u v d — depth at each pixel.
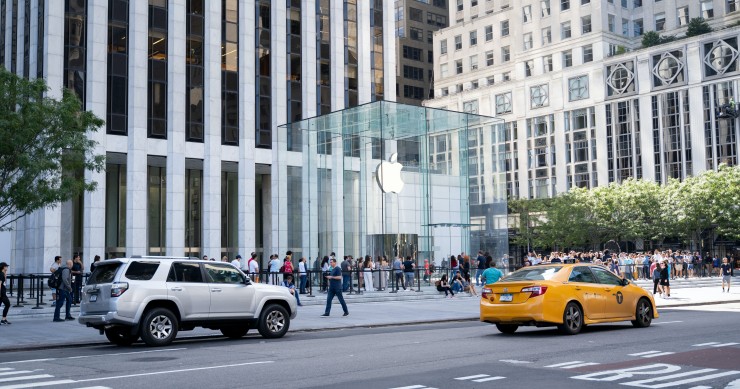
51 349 16.23
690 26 81.06
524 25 94.81
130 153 42.00
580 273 17.38
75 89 40.69
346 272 32.06
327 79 50.81
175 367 12.07
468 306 27.88
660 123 80.25
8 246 44.34
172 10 44.19
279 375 10.96
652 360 12.02
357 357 13.00
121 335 16.75
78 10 41.31
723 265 37.09
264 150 47.22
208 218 44.44
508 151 95.00
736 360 11.93
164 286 16.05
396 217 34.25
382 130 34.06
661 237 68.62
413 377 10.53
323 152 35.97
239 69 46.78
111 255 45.44
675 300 30.59
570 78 88.81
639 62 82.44
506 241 37.12
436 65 108.06
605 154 84.75
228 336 18.20
